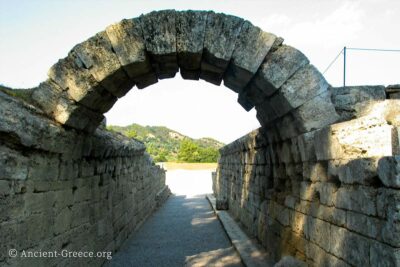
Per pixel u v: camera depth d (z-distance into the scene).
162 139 128.00
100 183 9.20
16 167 4.81
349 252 4.89
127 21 6.55
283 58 6.70
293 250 7.27
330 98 6.70
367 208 4.46
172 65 7.34
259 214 10.77
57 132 5.95
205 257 10.12
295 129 7.06
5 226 4.52
